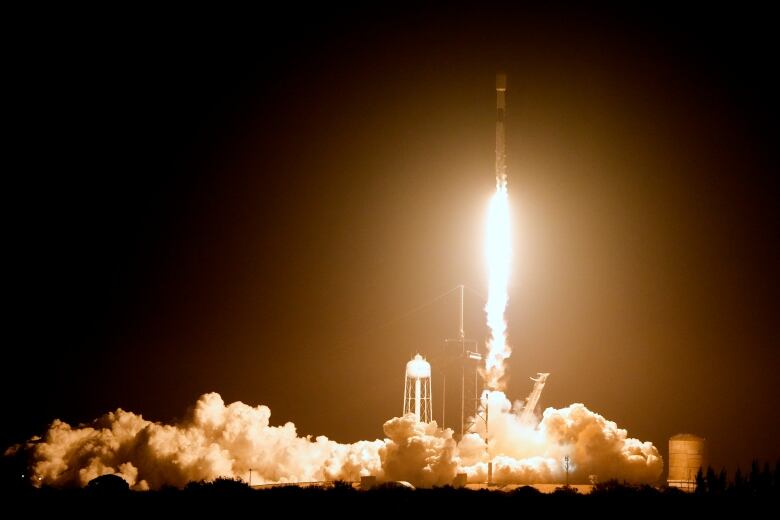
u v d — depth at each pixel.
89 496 98.00
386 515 91.25
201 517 91.31
